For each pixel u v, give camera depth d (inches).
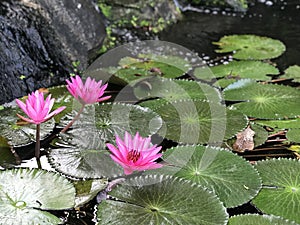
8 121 94.7
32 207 83.8
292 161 90.1
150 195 85.5
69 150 90.9
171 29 124.6
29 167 88.9
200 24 126.9
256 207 85.7
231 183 87.3
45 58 106.0
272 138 95.0
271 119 97.4
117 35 119.7
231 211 85.6
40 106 86.9
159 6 124.4
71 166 88.9
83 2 114.7
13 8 104.9
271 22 127.5
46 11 107.0
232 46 117.3
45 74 105.5
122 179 87.5
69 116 95.9
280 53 114.6
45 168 88.8
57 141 92.1
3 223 82.0
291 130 95.3
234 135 94.0
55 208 84.0
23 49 104.3
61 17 108.8
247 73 107.7
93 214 84.7
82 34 111.4
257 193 86.6
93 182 87.4
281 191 86.8
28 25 105.1
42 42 106.0
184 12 132.5
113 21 121.3
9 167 88.8
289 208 85.1
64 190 85.7
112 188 86.4
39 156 89.7
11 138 92.3
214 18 129.6
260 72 108.0
